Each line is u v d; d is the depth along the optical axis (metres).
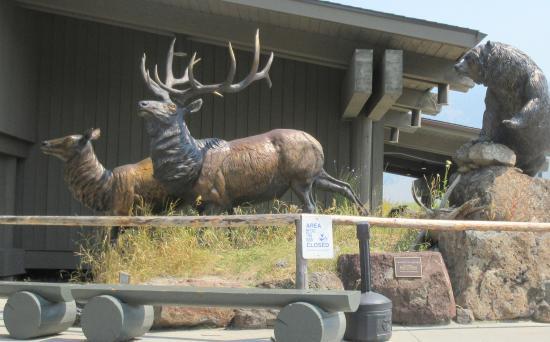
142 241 6.70
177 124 7.47
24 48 10.88
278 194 8.06
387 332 4.61
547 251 6.04
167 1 10.19
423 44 9.30
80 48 11.59
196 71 11.47
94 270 6.88
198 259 6.43
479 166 6.61
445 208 6.64
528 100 6.48
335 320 4.24
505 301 5.84
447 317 5.60
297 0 8.97
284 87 11.45
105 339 4.56
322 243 4.68
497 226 5.18
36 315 4.82
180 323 5.46
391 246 6.86
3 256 10.16
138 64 11.56
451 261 6.22
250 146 7.81
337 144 11.32
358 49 8.98
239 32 10.20
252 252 6.66
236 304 4.36
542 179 6.43
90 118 11.48
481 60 6.75
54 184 11.33
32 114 11.27
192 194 7.67
